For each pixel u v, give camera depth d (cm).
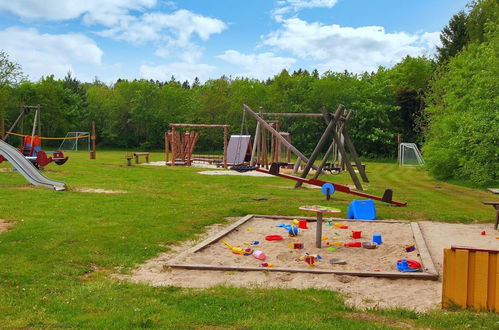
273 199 1634
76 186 1845
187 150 3572
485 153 2362
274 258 845
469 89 2880
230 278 707
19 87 6356
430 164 2883
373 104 5991
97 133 7381
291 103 6431
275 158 3522
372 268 779
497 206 1171
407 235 1066
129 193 1675
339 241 996
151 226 1078
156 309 549
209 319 517
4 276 668
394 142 5975
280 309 557
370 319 528
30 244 861
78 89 8494
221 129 6738
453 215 1358
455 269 568
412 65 7069
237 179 2412
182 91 7606
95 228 1023
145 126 7281
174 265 754
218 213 1295
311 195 1780
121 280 683
